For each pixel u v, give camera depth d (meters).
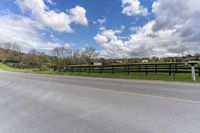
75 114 4.91
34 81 14.48
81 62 57.78
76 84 11.64
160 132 3.51
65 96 7.49
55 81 14.09
